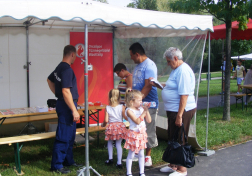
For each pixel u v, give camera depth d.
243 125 6.38
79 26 5.76
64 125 3.76
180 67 3.47
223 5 6.23
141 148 3.50
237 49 12.26
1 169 3.94
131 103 3.49
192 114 3.61
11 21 4.74
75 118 3.63
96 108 4.96
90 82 6.11
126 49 5.70
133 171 3.90
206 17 4.14
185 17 3.95
